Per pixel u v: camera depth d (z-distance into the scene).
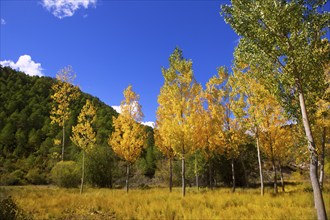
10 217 9.46
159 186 34.25
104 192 21.88
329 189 16.72
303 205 11.29
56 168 31.61
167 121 16.22
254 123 14.80
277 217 8.81
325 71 10.98
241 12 8.36
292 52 7.73
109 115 65.44
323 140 14.13
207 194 16.30
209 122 20.14
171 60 16.39
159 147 21.83
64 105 39.09
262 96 13.44
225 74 20.08
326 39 8.18
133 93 20.75
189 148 16.25
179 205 11.87
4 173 35.69
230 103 19.50
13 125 51.78
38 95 68.62
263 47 8.20
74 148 42.03
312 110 9.35
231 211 9.96
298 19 7.71
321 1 7.79
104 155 32.34
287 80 8.32
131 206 12.39
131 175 41.09
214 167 31.86
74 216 11.42
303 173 36.09
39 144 47.91
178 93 16.17
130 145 20.39
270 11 7.75
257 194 15.95
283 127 17.16
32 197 16.50
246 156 31.89
